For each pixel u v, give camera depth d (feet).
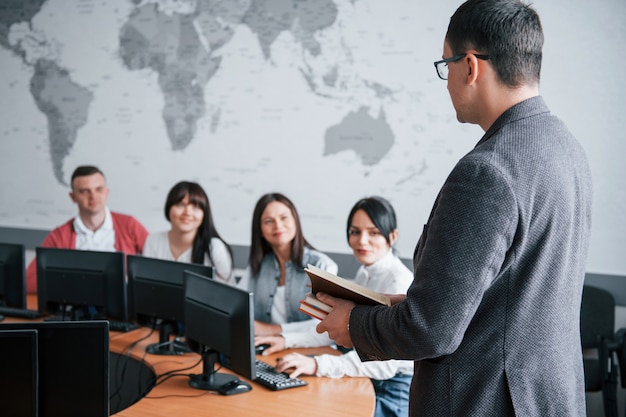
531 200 3.66
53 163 14.85
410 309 3.82
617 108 10.74
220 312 7.06
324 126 12.59
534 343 3.81
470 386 3.94
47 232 14.92
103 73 14.29
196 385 7.13
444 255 3.69
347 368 7.54
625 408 11.09
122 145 14.25
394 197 12.17
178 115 13.73
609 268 10.95
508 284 3.80
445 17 11.60
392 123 12.09
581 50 10.87
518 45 3.85
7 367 5.35
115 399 9.40
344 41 12.32
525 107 3.91
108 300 9.07
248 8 13.00
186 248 10.85
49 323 5.57
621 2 10.60
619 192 10.81
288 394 6.95
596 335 10.47
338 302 4.66
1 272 9.84
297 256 9.46
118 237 12.06
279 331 9.08
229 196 13.44
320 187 12.71
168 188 13.93
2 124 15.23
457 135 11.68
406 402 7.98
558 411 3.84
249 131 13.17
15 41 14.97
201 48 13.42
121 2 14.01
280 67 12.84
